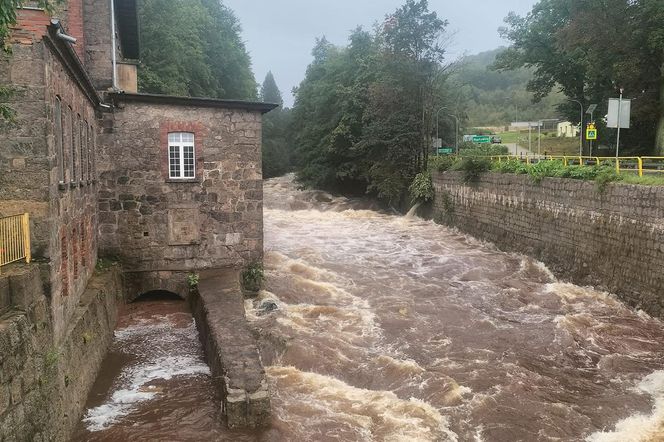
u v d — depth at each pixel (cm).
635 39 2853
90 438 941
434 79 4094
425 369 1241
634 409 1059
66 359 941
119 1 1956
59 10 1628
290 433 964
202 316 1444
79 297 1245
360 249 2642
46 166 919
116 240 1756
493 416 1035
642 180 1686
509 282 1989
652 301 1567
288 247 2628
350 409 1059
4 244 838
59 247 990
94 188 1639
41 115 917
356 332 1480
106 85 1745
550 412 1049
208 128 1808
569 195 2045
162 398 1101
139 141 1752
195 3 5225
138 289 1781
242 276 1836
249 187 1859
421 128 4091
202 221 1823
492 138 5697
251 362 1095
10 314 746
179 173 1808
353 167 4819
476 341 1416
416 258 2433
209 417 1016
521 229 2448
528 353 1337
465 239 2991
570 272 2005
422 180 3762
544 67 4038
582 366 1263
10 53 809
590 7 2950
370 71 4716
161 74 4097
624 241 1708
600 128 3875
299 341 1377
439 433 980
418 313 1639
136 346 1402
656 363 1270
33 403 750
